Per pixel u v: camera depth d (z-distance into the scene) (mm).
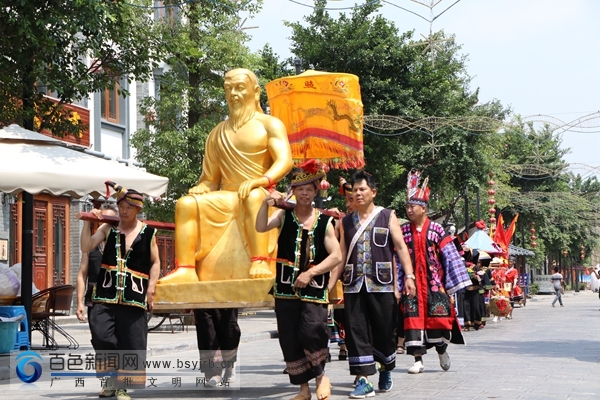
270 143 12125
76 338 21016
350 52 34188
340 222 10930
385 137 34844
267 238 11562
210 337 11766
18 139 14172
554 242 75062
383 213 10859
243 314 34594
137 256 10625
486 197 50438
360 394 10492
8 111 17281
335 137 15383
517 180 59844
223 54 27906
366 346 10594
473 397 10445
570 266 98750
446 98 35906
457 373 12922
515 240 66875
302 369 9852
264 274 11336
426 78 35281
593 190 85000
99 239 10836
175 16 29234
